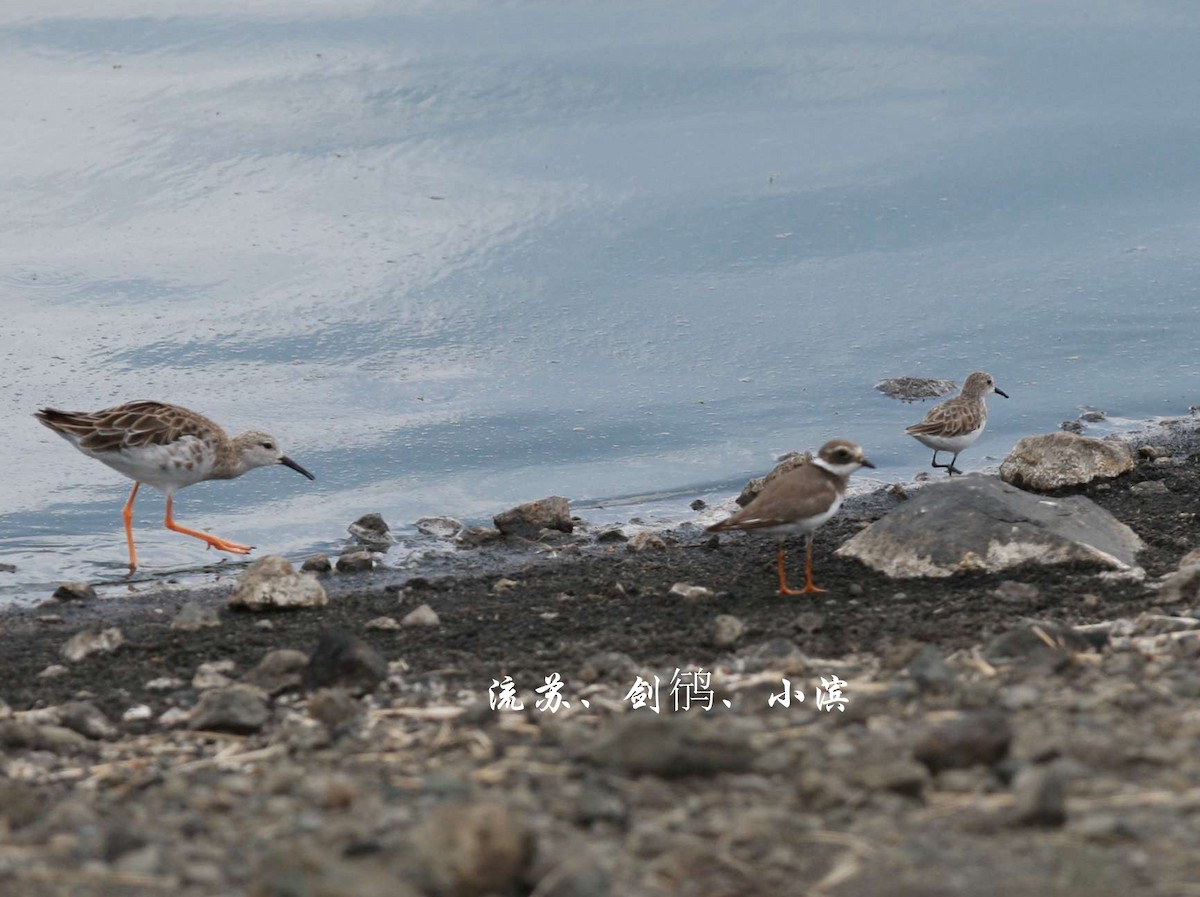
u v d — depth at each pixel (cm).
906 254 2406
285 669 1063
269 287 2209
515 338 2127
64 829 707
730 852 639
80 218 2397
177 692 1084
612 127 2809
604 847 650
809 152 2733
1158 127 2831
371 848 646
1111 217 2525
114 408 1619
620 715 911
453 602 1362
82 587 1454
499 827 608
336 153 2650
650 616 1267
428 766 799
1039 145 2769
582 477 1792
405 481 1777
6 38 3044
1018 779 700
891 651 1002
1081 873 600
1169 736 762
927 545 1348
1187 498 1612
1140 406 1975
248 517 1703
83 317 2097
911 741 769
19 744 913
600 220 2472
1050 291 2294
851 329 2178
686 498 1742
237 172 2562
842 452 1304
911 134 2814
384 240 2370
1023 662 959
